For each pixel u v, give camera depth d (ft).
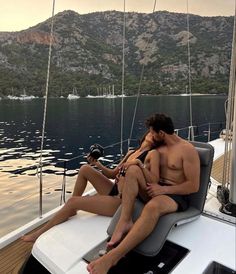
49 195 29.17
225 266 5.96
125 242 6.05
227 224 7.12
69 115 111.86
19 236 8.23
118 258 5.90
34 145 74.54
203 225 7.04
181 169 7.32
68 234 6.98
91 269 5.77
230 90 7.91
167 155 7.57
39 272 6.82
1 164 53.57
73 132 90.79
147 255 6.09
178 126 57.82
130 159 8.16
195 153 7.29
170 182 7.41
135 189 6.83
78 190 8.49
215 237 6.66
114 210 7.64
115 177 8.81
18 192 33.47
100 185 8.41
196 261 6.06
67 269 6.08
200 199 7.43
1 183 37.73
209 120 57.47
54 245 6.66
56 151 68.23
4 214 23.12
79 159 55.77
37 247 6.64
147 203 6.64
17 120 105.40
